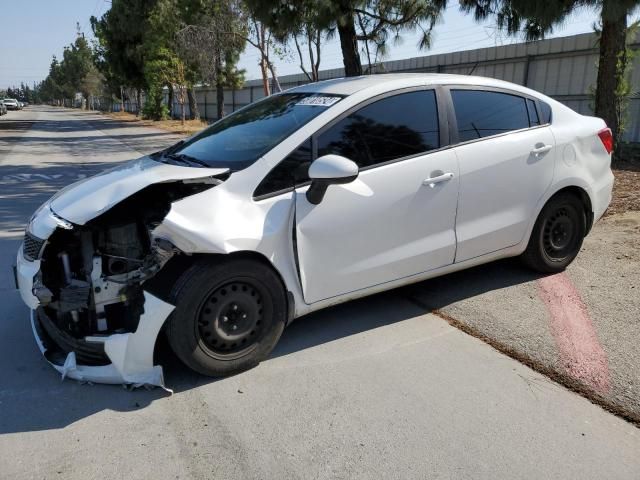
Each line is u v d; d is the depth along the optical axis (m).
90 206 3.08
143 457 2.58
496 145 4.07
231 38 19.16
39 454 2.61
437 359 3.42
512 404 2.94
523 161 4.18
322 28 9.57
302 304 3.45
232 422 2.84
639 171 9.35
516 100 4.33
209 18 19.56
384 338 3.71
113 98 72.25
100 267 3.12
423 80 3.94
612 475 2.41
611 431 2.71
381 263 3.65
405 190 3.65
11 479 2.44
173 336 3.05
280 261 3.28
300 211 3.31
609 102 10.05
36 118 48.38
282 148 3.38
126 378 3.04
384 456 2.55
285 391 3.11
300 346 3.62
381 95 3.72
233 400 3.03
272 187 3.29
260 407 2.96
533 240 4.46
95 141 21.69
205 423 2.83
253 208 3.21
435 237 3.86
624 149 11.69
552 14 7.34
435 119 3.88
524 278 4.63
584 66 14.72
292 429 2.77
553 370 3.23
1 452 2.62
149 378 3.07
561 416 2.83
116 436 2.73
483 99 4.15
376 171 3.58
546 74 15.78
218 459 2.56
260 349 3.32
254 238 3.13
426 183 3.73
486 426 2.76
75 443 2.69
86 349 3.16
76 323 3.27
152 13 29.08
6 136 24.45
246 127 3.93
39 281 3.12
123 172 3.61
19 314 4.18
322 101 3.73
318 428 2.78
